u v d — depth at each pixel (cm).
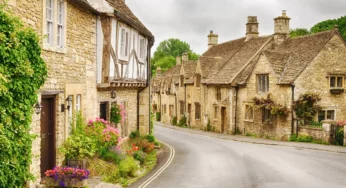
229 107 3019
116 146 1373
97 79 1343
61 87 1075
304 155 1775
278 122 2541
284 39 3125
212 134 3059
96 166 1162
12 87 706
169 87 4638
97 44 1338
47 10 1004
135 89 1894
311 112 2456
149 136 1941
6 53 684
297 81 2467
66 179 936
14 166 700
